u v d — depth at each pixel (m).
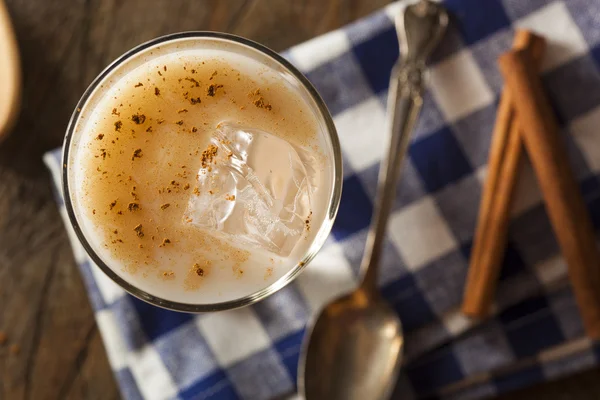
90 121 0.27
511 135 0.33
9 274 0.36
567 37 0.34
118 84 0.27
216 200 0.27
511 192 0.33
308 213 0.28
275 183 0.27
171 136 0.27
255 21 0.35
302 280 0.34
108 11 0.35
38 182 0.36
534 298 0.35
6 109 0.34
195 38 0.27
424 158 0.34
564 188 0.33
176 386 0.34
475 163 0.34
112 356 0.35
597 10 0.33
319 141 0.28
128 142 0.27
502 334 0.35
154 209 0.27
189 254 0.27
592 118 0.34
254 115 0.27
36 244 0.36
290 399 0.35
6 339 0.36
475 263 0.34
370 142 0.34
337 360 0.34
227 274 0.28
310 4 0.35
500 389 0.35
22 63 0.36
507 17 0.34
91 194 0.27
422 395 0.35
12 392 0.36
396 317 0.34
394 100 0.33
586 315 0.33
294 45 0.35
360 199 0.34
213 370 0.34
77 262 0.35
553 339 0.35
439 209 0.34
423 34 0.33
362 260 0.34
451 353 0.35
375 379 0.34
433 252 0.34
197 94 0.27
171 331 0.34
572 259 0.33
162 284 0.28
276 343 0.34
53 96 0.36
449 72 0.34
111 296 0.34
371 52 0.34
